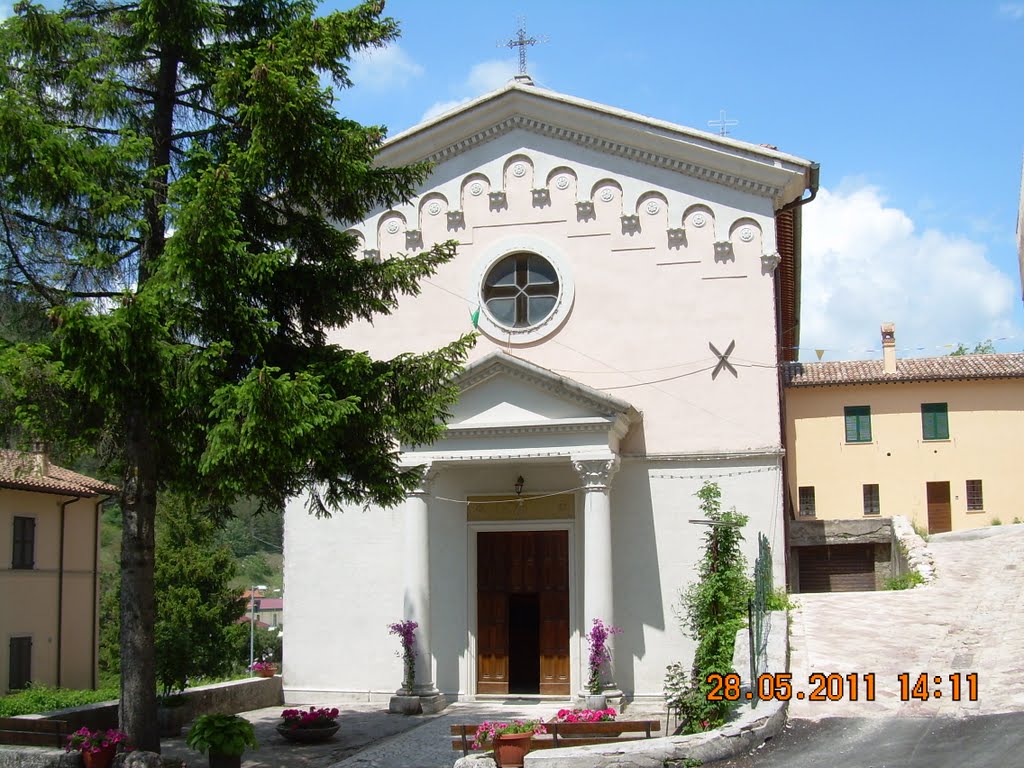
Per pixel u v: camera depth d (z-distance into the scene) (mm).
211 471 13336
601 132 24078
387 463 14914
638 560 22641
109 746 13672
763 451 22469
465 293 24359
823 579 34062
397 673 23344
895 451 42594
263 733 19344
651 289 23562
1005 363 43000
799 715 13602
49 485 36562
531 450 22016
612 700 20828
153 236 14625
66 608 37906
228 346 12992
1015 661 15320
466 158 24750
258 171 13797
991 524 41375
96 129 14383
